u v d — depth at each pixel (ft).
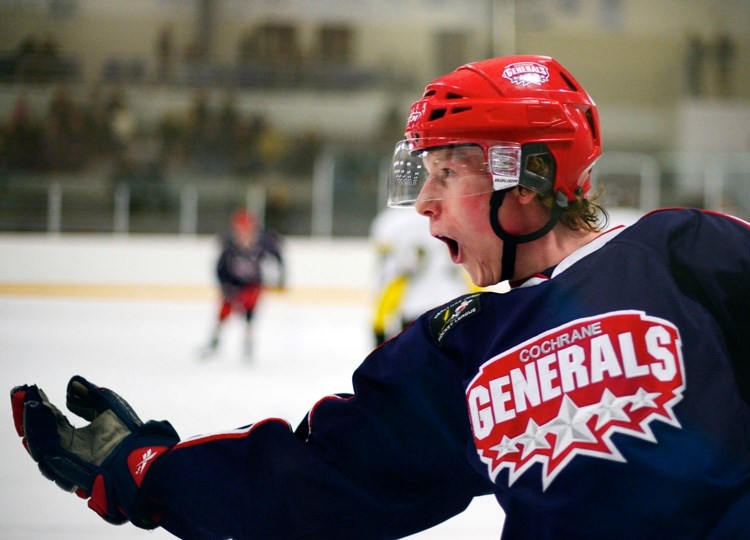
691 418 5.23
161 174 76.23
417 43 84.79
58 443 6.56
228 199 69.62
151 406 29.40
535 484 5.42
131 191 68.95
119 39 81.71
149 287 67.36
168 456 6.53
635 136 82.53
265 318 57.36
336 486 6.37
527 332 5.67
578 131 6.03
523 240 6.00
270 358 42.34
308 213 69.72
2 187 67.87
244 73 81.66
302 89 81.51
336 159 68.95
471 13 84.94
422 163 6.40
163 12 82.48
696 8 85.61
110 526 16.20
